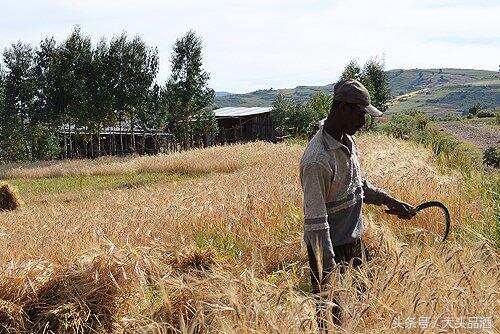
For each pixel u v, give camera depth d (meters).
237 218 8.30
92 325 4.55
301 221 7.84
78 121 50.75
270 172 16.34
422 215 7.47
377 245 5.26
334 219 4.19
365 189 4.69
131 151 52.44
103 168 34.00
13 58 50.28
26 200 24.30
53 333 4.44
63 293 4.68
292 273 5.68
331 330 3.41
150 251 5.56
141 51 50.88
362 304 3.52
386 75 56.22
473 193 9.12
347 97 3.89
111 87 50.94
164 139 52.69
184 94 51.03
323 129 4.06
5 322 4.47
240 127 55.59
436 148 22.22
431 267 4.08
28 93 50.72
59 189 28.14
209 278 4.48
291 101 50.16
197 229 8.52
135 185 27.20
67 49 50.50
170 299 4.46
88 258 4.92
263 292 3.94
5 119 49.97
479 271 4.24
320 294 3.65
